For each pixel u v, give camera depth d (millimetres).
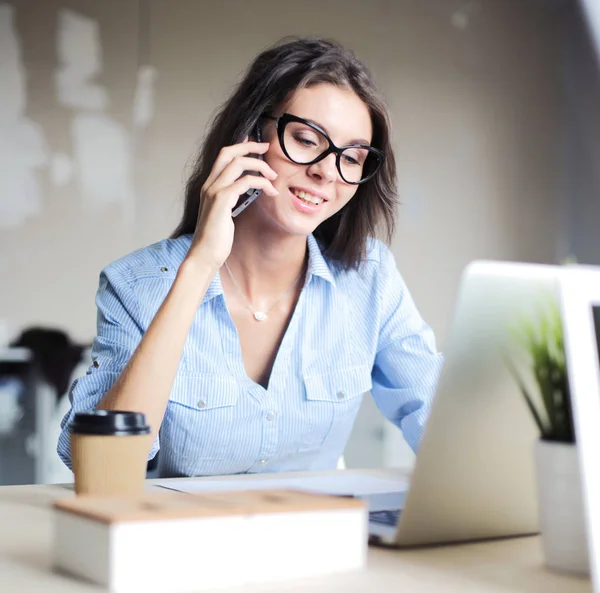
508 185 4984
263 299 1738
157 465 1661
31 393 3734
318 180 1610
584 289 708
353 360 1748
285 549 705
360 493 1082
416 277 4738
